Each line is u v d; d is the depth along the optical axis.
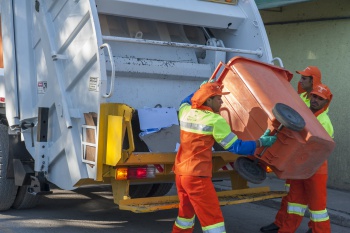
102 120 5.61
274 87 5.70
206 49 6.61
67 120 5.97
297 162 5.39
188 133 5.29
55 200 7.91
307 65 9.38
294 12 9.56
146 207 5.48
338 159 8.95
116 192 5.84
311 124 5.37
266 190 6.64
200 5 6.82
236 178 6.67
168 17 6.71
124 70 6.45
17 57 6.79
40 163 6.36
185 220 5.50
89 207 7.59
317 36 9.21
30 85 6.66
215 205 5.28
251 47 6.99
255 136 5.53
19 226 6.52
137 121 6.24
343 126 8.88
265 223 7.21
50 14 6.38
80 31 5.89
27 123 6.68
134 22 6.89
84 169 5.89
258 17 6.92
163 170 5.97
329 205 7.91
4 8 6.91
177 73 6.81
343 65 8.85
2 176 6.87
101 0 6.21
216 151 6.15
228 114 5.75
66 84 6.07
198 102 5.29
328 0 9.01
